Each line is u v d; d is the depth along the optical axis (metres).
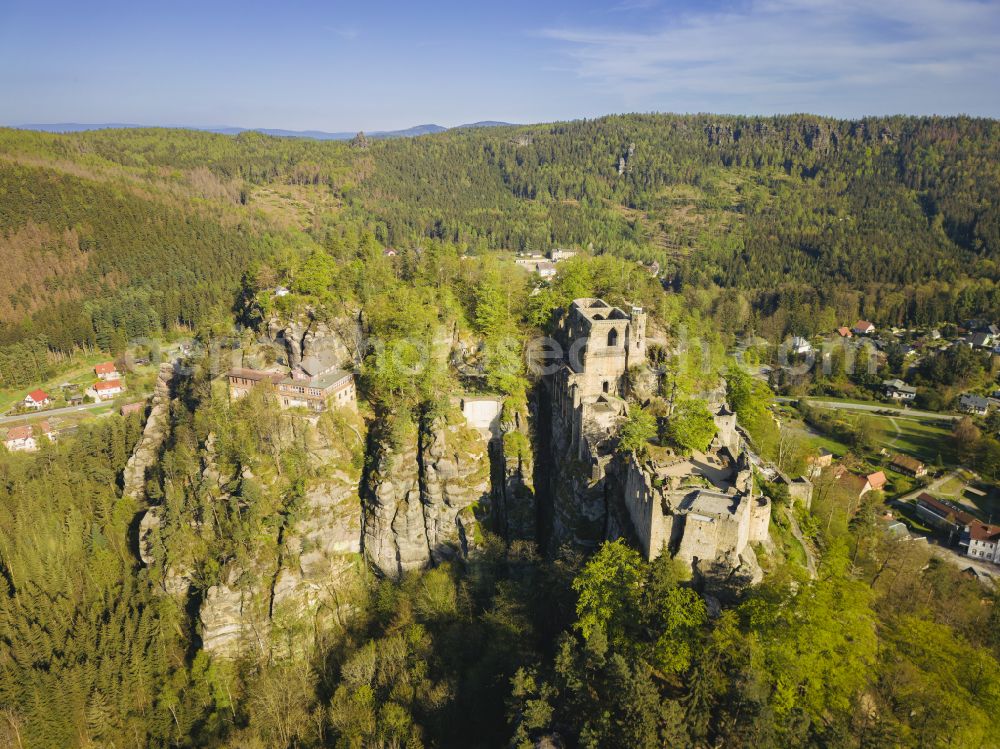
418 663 88.94
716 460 93.88
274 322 122.38
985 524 138.00
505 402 114.81
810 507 108.69
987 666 68.12
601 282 141.00
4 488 143.75
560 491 105.06
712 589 74.69
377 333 123.06
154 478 127.12
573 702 68.12
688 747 57.94
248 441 109.69
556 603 90.25
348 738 80.19
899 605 90.88
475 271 145.88
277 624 103.50
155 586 111.00
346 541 112.69
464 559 110.31
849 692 62.25
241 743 85.94
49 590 113.38
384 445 111.44
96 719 94.69
